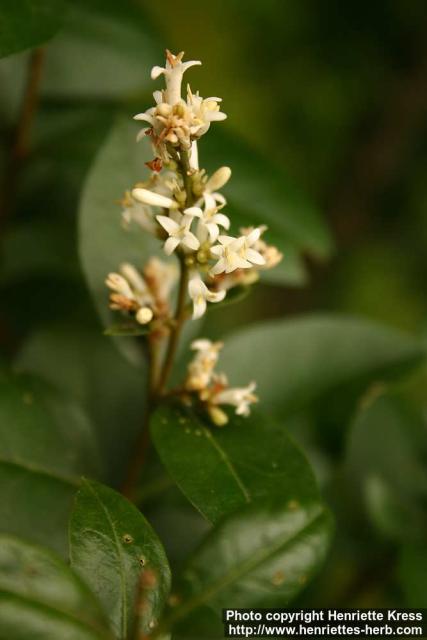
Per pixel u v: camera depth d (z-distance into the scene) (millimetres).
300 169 481
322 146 480
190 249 247
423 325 299
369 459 316
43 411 271
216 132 302
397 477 315
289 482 249
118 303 257
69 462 269
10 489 261
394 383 290
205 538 226
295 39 448
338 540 311
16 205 310
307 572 227
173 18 428
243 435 255
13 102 305
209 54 436
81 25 303
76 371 291
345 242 502
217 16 435
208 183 245
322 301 502
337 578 329
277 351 290
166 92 239
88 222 267
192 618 224
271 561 226
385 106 474
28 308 306
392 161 488
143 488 276
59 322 296
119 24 307
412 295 508
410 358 292
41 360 290
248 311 484
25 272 309
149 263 263
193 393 258
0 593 217
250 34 443
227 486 246
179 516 283
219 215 245
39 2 260
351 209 497
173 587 225
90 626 219
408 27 446
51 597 219
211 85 439
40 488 263
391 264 511
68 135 304
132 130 271
